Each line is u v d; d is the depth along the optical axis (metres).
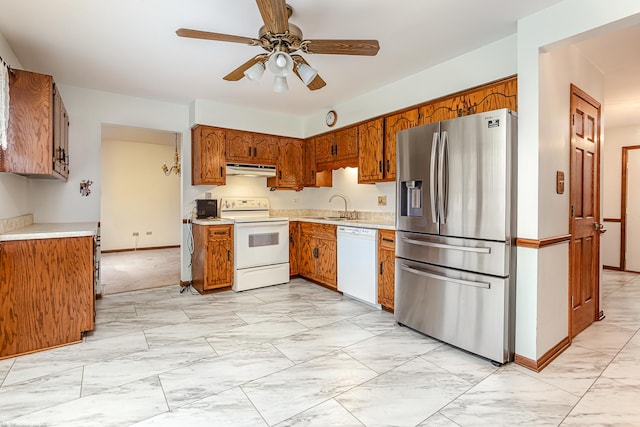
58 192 3.62
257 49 2.72
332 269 4.08
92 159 3.79
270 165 4.66
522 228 2.32
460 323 2.49
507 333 2.29
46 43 2.61
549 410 1.80
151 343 2.64
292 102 4.21
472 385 2.05
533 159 2.25
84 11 2.17
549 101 2.35
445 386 2.03
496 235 2.28
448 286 2.57
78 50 2.74
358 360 2.37
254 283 4.21
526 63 2.28
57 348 2.53
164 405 1.83
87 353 2.46
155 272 5.25
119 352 2.47
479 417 1.74
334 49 2.11
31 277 2.47
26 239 2.45
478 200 2.38
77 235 2.63
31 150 2.45
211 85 3.59
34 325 2.48
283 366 2.27
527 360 2.28
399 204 2.99
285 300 3.79
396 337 2.78
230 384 2.04
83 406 1.81
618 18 1.88
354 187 4.52
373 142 3.77
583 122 2.86
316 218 4.67
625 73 3.17
